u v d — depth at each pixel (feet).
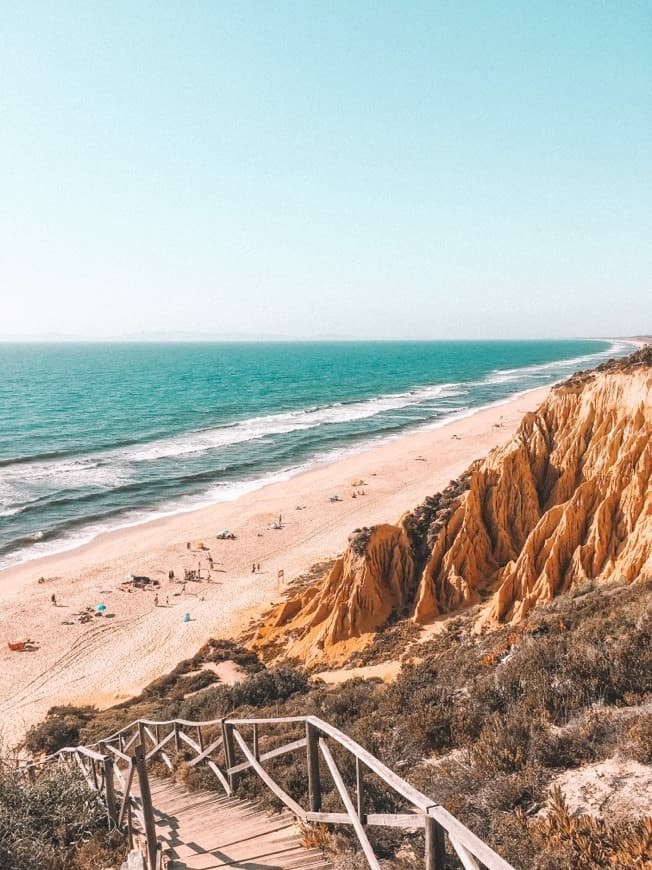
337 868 20.11
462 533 104.42
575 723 29.22
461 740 32.37
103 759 30.60
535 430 121.90
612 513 86.48
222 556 174.60
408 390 612.70
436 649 83.35
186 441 339.16
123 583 157.79
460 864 19.29
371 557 104.58
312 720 21.80
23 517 211.41
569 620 53.93
